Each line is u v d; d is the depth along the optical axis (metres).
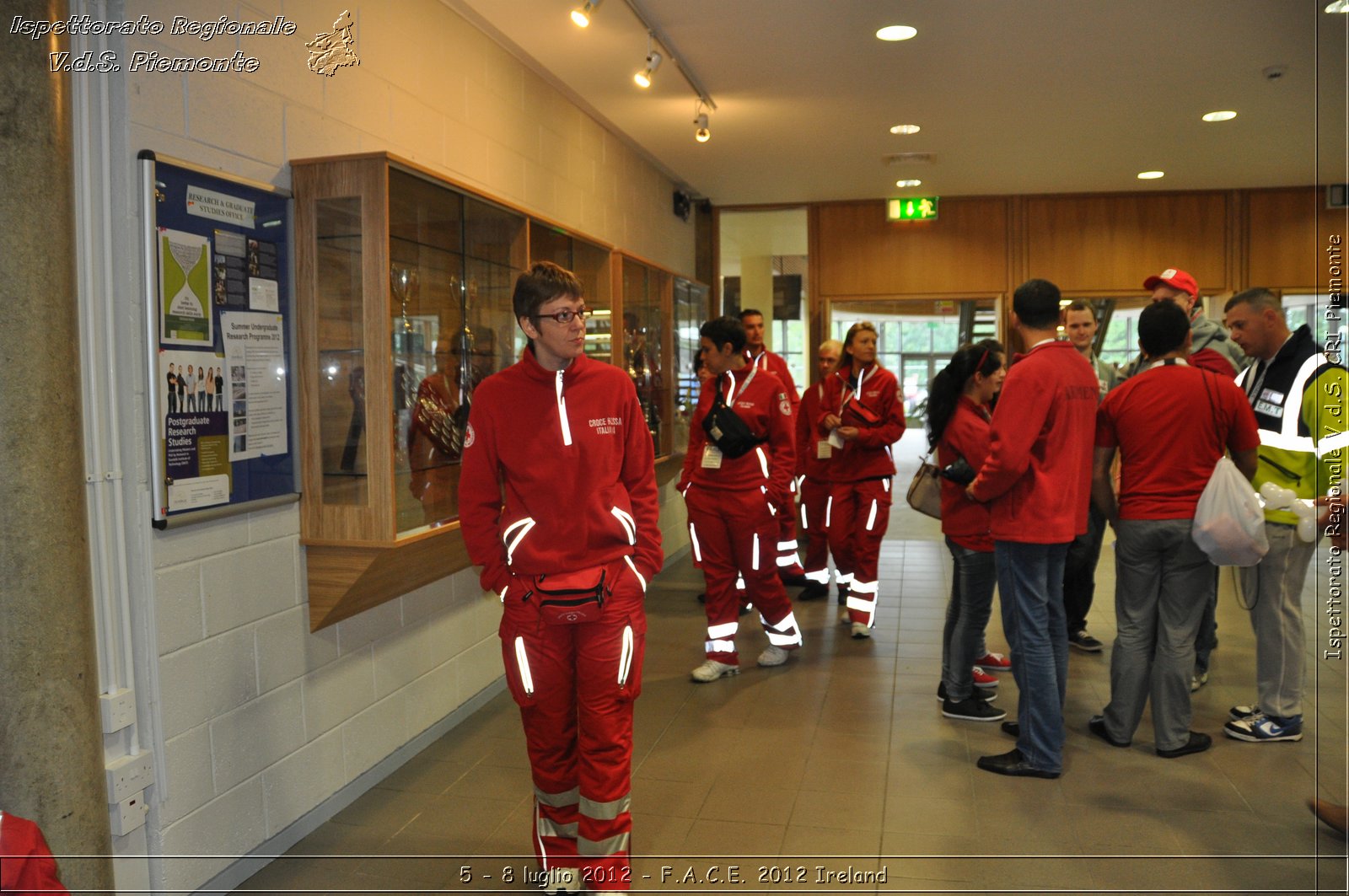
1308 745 3.60
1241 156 7.16
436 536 3.29
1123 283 8.66
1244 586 3.69
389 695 3.54
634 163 6.89
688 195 8.62
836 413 5.40
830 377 5.48
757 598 4.64
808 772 3.43
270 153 2.82
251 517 2.77
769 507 4.48
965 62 4.92
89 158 2.21
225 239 2.62
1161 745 3.50
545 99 5.12
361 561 2.96
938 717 3.98
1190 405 3.37
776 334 9.31
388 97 3.50
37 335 1.99
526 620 2.48
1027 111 5.88
